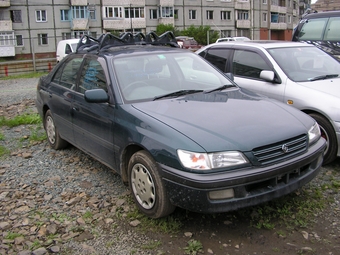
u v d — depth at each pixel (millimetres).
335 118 4746
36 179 4824
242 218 3676
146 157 3523
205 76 4758
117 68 4320
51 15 42906
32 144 6332
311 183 4430
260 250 3174
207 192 3074
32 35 42156
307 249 3148
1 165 5391
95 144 4449
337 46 9164
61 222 3729
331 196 4090
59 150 5953
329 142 4852
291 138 3430
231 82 4824
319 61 6090
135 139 3604
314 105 4977
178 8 50875
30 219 3811
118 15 47094
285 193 3361
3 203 4172
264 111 3812
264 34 60250
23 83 17219
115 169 4152
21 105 10312
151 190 3549
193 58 4980
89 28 45531
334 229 3453
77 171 5059
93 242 3385
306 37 9891
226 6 54094
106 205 4031
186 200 3174
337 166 4996
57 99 5379
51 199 4250
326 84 5340
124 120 3834
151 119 3588
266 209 3766
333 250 3141
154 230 3518
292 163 3344
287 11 65688
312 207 3820
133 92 4125
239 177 3096
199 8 52156
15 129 7430
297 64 5887
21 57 41406
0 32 39844
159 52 4793
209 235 3416
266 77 5598
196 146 3148
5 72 22062
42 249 3256
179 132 3316
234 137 3252
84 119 4598
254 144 3215
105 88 4238
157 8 49500
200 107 3840
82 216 3826
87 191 4414
